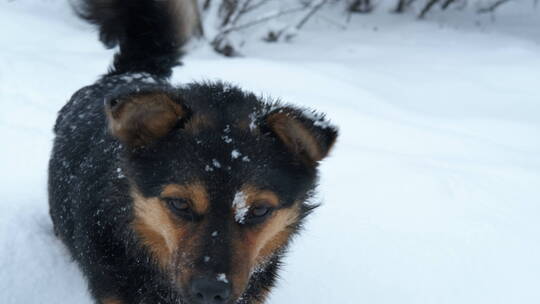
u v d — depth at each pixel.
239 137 0.58
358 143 1.17
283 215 0.60
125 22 0.83
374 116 1.31
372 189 0.99
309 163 0.61
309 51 1.92
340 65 1.69
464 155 1.19
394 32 2.23
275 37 2.01
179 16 0.84
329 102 1.33
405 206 0.95
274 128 0.59
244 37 1.94
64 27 1.74
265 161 0.57
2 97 1.15
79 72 1.34
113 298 0.62
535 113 1.49
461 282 0.79
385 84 1.61
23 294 0.69
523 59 1.92
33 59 1.34
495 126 1.39
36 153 0.98
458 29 2.31
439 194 0.99
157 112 0.57
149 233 0.61
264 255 0.64
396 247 0.85
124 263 0.62
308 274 0.78
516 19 2.54
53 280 0.72
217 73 1.43
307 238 0.85
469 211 0.95
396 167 1.06
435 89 1.61
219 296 0.54
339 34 2.18
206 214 0.56
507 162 1.17
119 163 0.60
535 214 0.97
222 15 1.77
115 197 0.61
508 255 0.85
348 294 0.76
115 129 0.56
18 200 0.85
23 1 1.92
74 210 0.66
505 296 0.77
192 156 0.56
